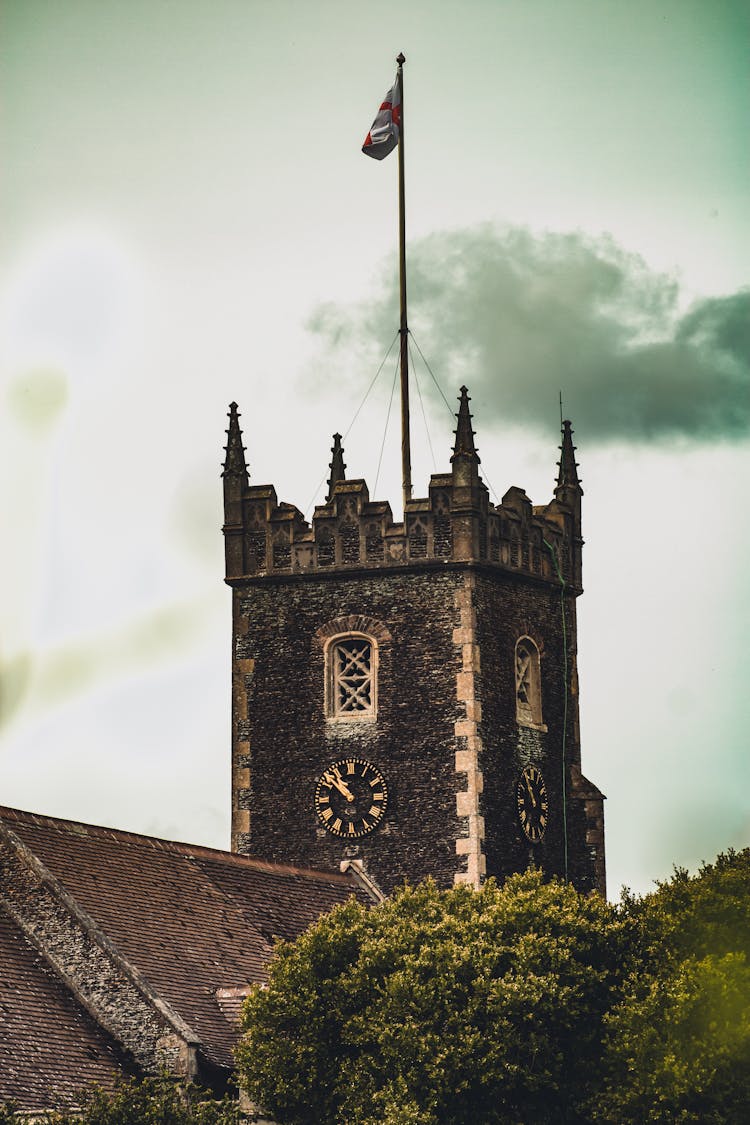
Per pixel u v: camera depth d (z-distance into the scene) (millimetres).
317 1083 76750
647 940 82000
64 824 84562
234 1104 74438
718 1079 77438
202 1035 79062
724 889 84250
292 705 96062
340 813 94750
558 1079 77938
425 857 93562
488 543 95812
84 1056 76000
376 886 94000
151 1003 77625
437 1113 76062
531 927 80188
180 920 84375
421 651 95000
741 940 82062
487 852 93562
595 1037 79062
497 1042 76562
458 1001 77312
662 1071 77000
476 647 94688
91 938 78875
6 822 82000
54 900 79875
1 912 80312
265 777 95812
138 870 85500
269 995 77812
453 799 93688
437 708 94438
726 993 78188
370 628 95625
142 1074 76938
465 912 81438
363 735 95062
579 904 82500
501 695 95625
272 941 87125
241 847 95625
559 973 78688
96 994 78375
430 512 95625
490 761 94438
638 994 79375
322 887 92625
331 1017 77625
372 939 79062
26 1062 74000
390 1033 76062
